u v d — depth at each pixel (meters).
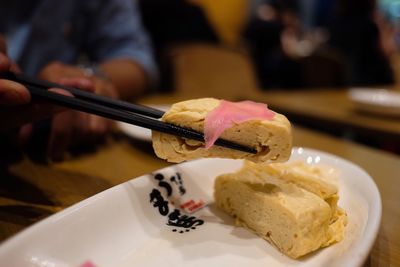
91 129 0.27
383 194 0.22
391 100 0.44
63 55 0.44
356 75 0.88
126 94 0.45
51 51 0.43
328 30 1.03
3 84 0.17
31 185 0.21
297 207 0.16
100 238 0.16
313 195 0.17
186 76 0.63
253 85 0.70
